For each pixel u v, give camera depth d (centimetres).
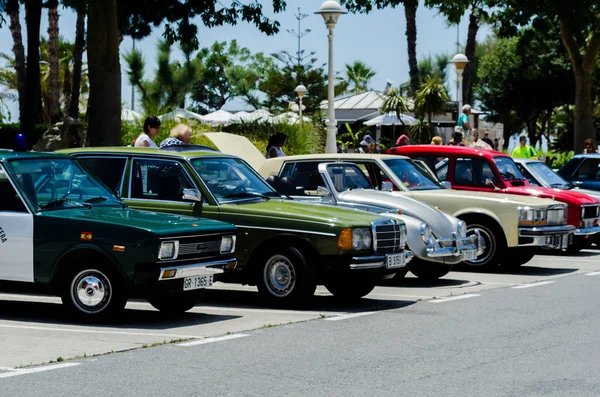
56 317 1277
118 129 2556
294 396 859
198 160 1466
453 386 898
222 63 10581
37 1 2864
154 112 3653
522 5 4094
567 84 8625
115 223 1192
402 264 1433
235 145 3303
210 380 918
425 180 1941
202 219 1296
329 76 2862
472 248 1681
